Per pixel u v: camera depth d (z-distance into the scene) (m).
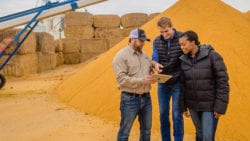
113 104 7.09
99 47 22.42
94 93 7.96
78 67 19.84
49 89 11.61
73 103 8.50
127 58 4.32
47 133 6.23
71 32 23.44
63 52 22.28
